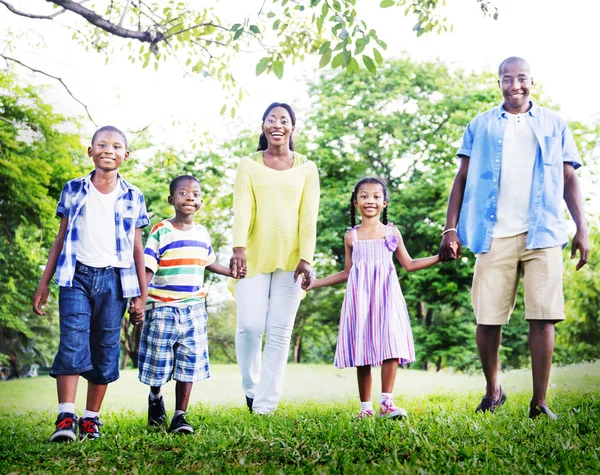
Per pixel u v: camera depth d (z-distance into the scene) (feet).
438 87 69.10
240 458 9.93
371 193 14.66
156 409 13.35
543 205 13.30
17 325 48.62
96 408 12.30
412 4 20.07
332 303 70.69
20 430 13.51
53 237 46.32
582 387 19.89
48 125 43.32
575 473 8.86
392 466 9.20
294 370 37.91
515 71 13.82
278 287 14.62
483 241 13.69
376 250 14.44
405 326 14.02
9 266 46.39
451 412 14.01
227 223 64.54
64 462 9.95
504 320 13.75
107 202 12.28
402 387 26.53
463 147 14.38
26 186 43.70
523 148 13.73
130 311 12.46
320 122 68.74
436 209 62.85
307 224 14.58
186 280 13.14
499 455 9.87
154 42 20.45
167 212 55.57
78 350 11.69
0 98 42.09
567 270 63.36
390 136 68.54
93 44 27.78
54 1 19.25
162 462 10.02
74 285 11.94
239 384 29.50
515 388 21.71
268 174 14.61
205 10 24.43
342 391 25.68
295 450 10.09
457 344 64.69
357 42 14.33
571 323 63.10
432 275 62.59
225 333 70.49
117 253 12.24
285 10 18.43
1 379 54.60
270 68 15.89
